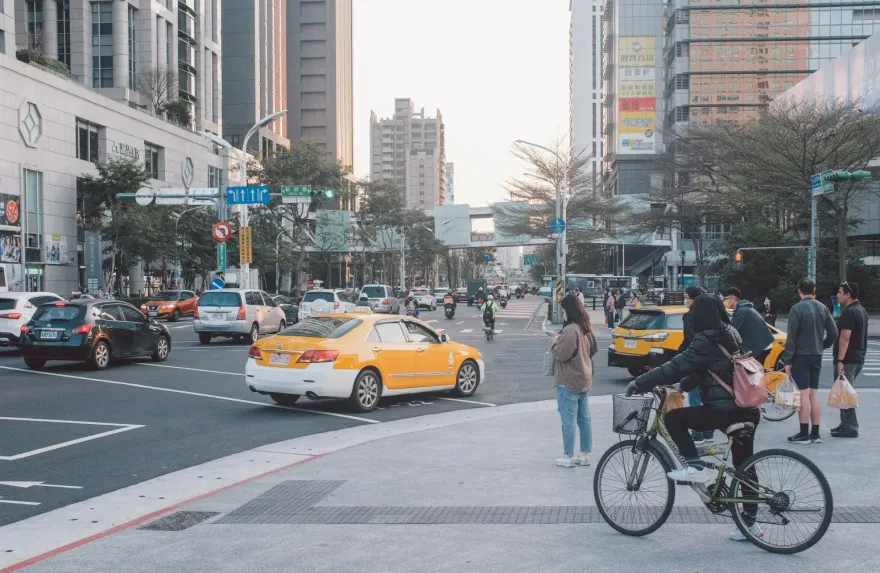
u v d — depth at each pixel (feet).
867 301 176.45
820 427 34.86
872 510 21.03
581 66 610.24
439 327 132.05
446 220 322.34
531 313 188.24
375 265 326.44
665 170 227.20
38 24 212.84
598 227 267.80
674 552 18.01
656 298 216.33
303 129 453.17
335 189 214.07
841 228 146.61
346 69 486.79
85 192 170.81
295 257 226.79
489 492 23.97
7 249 149.07
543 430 35.17
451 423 38.99
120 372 61.87
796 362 30.89
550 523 20.52
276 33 389.80
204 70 276.00
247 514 21.89
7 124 150.20
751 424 19.03
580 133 608.60
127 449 32.76
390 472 26.99
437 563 17.40
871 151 146.10
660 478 19.35
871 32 345.72
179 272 206.18
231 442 34.37
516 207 265.13
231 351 81.20
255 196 122.93
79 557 18.20
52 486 26.48
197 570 17.21
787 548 17.78
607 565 17.13
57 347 61.36
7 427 37.68
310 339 42.70
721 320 19.44
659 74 387.34
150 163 208.44
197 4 266.36
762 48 349.82
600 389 51.65
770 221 203.82
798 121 149.28
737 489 18.47
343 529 20.18
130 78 223.10
